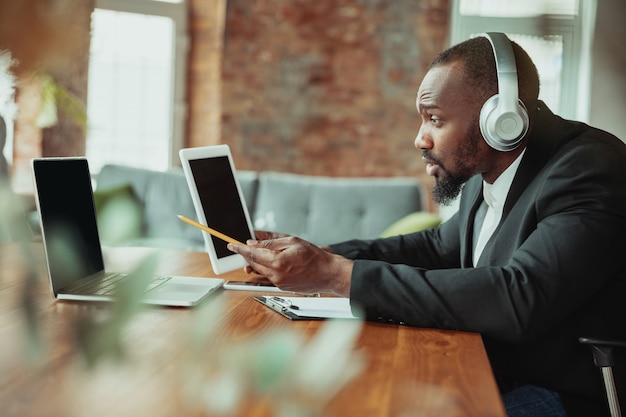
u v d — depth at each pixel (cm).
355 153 645
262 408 65
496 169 159
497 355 142
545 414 137
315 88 639
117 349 22
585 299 133
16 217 24
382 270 133
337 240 468
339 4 634
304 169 641
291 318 129
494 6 626
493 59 150
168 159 626
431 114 155
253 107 630
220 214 169
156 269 23
